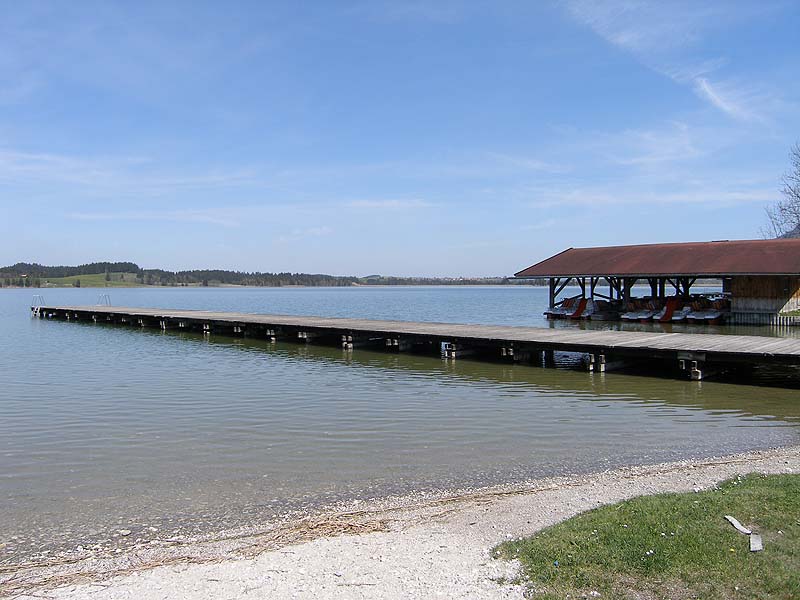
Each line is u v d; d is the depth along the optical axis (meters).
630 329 27.81
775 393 13.67
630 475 8.08
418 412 12.17
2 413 12.41
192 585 5.17
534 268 37.09
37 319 43.41
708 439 10.03
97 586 5.25
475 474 8.34
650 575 4.68
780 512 5.75
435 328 22.73
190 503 7.36
